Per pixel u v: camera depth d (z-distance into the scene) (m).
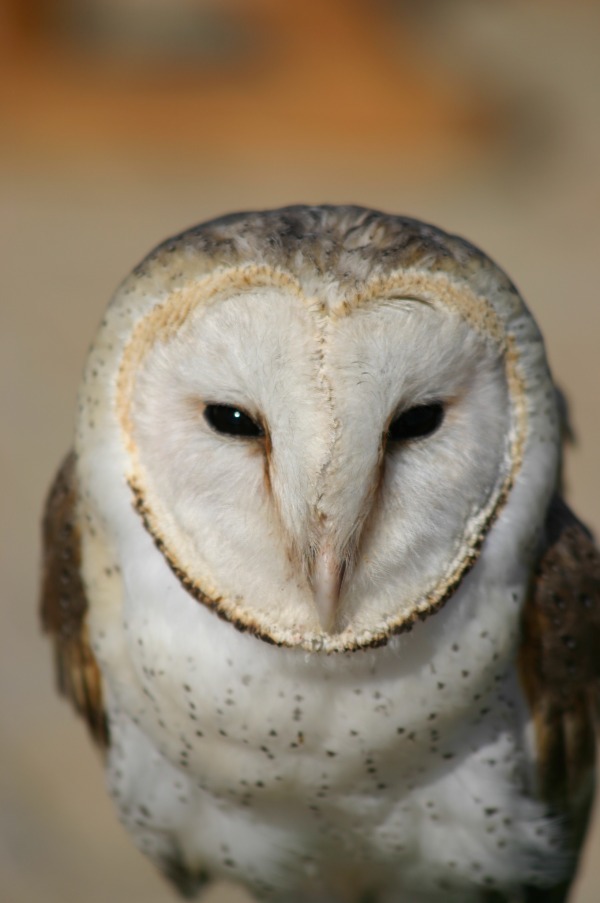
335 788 1.79
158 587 1.77
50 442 3.38
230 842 1.82
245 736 1.78
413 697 1.77
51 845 2.31
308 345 1.73
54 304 3.94
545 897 1.83
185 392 1.74
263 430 1.74
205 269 1.74
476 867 1.81
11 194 4.61
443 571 1.76
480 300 1.74
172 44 5.14
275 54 5.16
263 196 4.58
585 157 5.02
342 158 4.89
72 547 1.80
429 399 1.74
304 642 1.76
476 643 1.77
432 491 1.75
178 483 1.75
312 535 1.74
